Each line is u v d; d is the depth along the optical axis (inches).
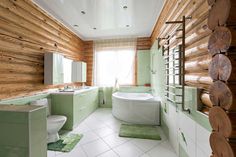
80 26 140.9
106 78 182.4
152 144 87.9
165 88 99.4
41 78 105.5
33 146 41.6
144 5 100.8
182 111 66.6
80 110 126.3
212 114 32.7
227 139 27.5
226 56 27.1
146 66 176.7
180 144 70.5
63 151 79.3
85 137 97.7
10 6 78.2
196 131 52.6
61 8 103.5
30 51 94.1
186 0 65.2
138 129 111.3
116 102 142.4
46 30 110.7
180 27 71.7
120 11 109.4
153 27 144.6
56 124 86.4
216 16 30.2
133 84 177.3
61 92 114.1
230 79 26.4
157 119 121.2
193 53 57.5
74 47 162.7
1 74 74.0
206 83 47.0
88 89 147.4
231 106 26.3
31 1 93.5
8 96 78.0
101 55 182.2
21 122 40.2
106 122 129.1
